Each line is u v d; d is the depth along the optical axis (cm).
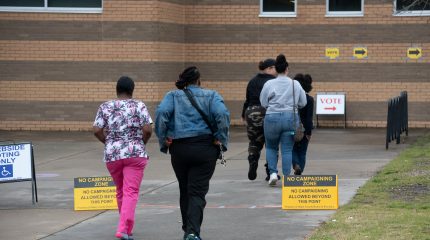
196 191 868
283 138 1202
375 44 2275
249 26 2325
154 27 2125
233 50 2334
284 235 896
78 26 2147
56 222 1020
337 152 1711
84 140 1992
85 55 2152
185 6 2338
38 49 2161
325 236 862
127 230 892
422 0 1855
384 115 2288
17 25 2159
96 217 1052
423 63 2256
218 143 874
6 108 2189
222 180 1341
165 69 2189
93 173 1466
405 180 1229
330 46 2295
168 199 1174
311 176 1059
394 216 955
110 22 2133
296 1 2303
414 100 2266
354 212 998
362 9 2275
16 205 1148
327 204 1053
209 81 2356
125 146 902
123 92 921
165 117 870
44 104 2178
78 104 2169
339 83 2300
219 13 2333
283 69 1209
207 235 908
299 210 1054
